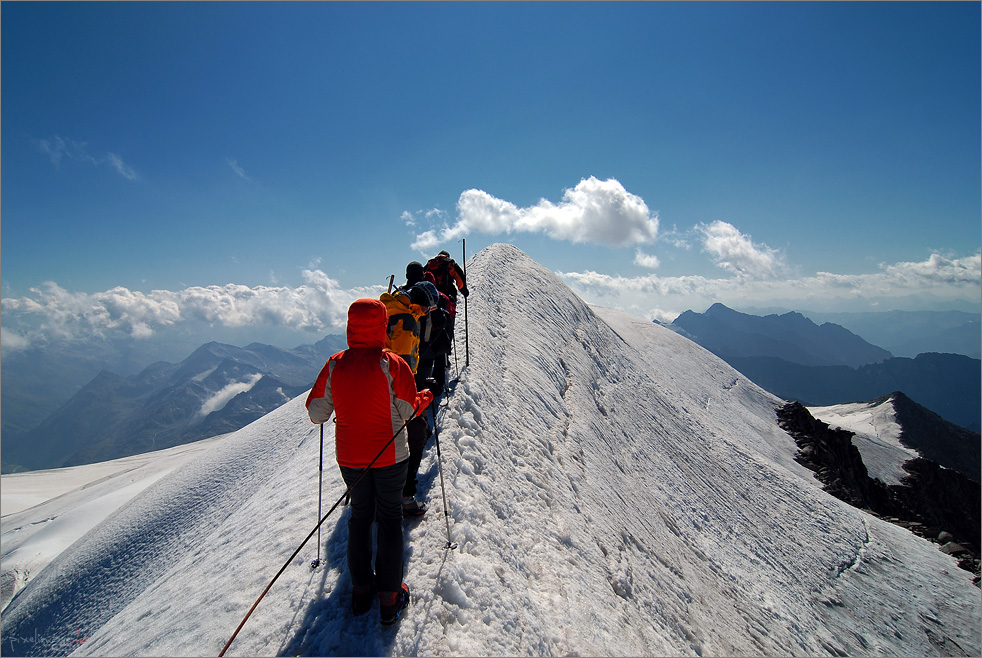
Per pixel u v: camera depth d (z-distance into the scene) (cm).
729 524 1543
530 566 576
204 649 405
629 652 542
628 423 1661
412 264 768
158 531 1207
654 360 4009
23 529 3036
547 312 1978
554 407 1229
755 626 1029
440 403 807
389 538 399
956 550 2273
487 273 1869
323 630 401
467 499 598
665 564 970
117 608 922
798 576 1497
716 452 2134
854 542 1950
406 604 421
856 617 1430
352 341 406
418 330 667
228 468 1393
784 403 4797
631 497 1158
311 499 639
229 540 663
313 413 422
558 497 809
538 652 439
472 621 432
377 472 398
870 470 7075
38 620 1119
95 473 8888
